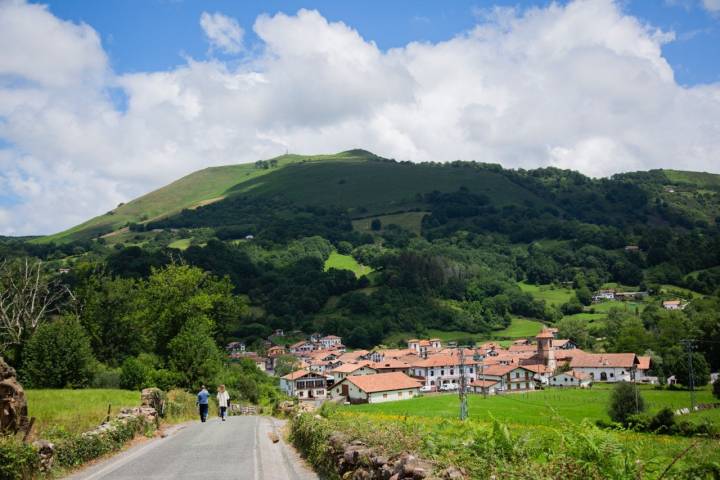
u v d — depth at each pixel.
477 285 170.25
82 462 14.31
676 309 131.50
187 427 24.67
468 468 7.53
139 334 66.56
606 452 6.76
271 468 13.45
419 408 65.69
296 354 131.50
